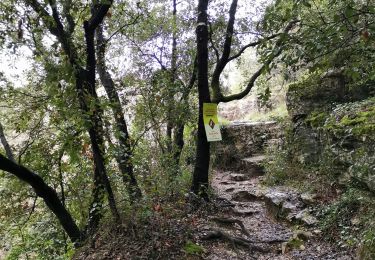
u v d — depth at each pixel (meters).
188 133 11.56
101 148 5.50
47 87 5.34
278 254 5.54
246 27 8.32
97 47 7.02
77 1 5.59
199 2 7.19
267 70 2.96
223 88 11.40
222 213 7.21
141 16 7.31
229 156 12.15
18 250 7.88
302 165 8.34
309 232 5.88
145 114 7.43
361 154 5.78
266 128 11.98
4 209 7.38
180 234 5.58
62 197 6.93
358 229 5.24
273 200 7.42
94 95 5.42
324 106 8.23
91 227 5.99
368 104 6.91
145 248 5.10
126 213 5.56
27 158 6.57
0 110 7.05
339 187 6.53
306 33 2.83
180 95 8.19
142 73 7.86
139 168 6.96
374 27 2.48
